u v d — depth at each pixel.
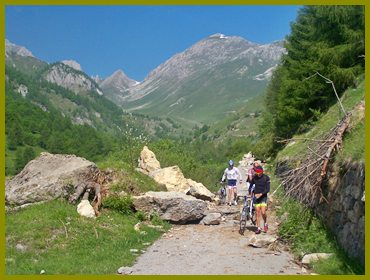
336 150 12.30
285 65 37.94
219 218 15.75
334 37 26.48
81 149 162.00
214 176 33.50
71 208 13.57
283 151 24.80
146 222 15.00
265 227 13.46
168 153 30.98
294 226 12.59
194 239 13.08
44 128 184.62
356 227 9.34
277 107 33.69
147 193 16.05
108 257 10.75
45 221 12.10
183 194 16.50
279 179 20.41
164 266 9.98
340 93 24.92
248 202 15.57
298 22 35.88
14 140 161.38
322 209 12.16
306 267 9.77
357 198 9.43
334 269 8.99
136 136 26.97
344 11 25.00
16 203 13.80
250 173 14.66
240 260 10.43
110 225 13.45
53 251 10.91
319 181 11.95
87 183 14.81
